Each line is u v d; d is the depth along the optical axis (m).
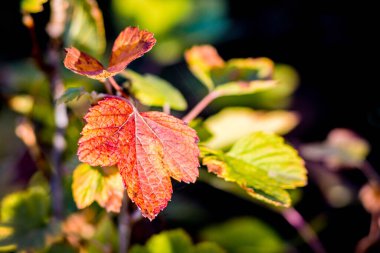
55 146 0.38
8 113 0.68
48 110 0.45
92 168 0.29
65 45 0.36
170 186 0.26
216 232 0.54
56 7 0.36
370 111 0.77
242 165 0.31
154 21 0.67
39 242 0.35
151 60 0.76
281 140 0.32
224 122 0.52
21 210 0.36
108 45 0.72
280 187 0.30
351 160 0.53
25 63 0.70
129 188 0.26
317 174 0.63
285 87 0.65
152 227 0.43
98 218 0.38
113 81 0.28
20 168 0.54
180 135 0.27
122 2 0.66
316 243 0.48
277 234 0.54
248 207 0.63
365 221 0.61
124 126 0.26
